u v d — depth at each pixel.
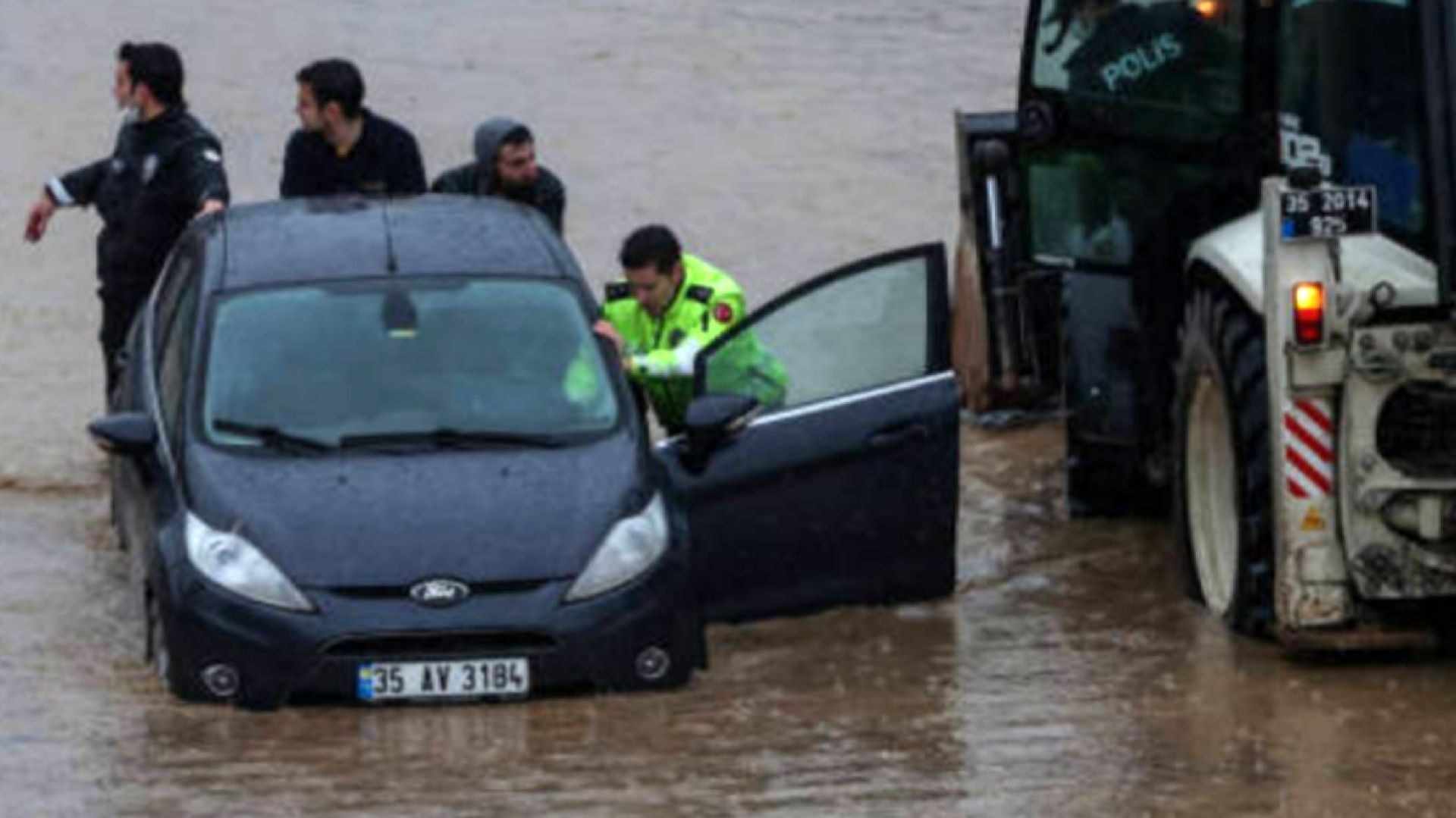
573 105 63.25
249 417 30.34
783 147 60.28
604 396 30.86
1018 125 36.09
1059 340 41.69
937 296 32.28
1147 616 32.22
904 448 32.28
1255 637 30.97
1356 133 30.64
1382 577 29.33
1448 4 28.70
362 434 30.19
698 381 31.88
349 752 27.02
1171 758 26.59
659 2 74.00
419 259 32.28
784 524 31.98
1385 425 29.52
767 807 25.22
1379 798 25.17
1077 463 36.84
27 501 38.16
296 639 28.33
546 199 36.84
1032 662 30.41
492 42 68.81
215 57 66.81
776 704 28.81
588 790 25.73
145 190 38.03
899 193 56.88
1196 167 33.97
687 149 59.91
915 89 65.50
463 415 30.44
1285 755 26.64
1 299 49.53
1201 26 33.69
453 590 28.48
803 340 32.06
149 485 30.44
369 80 64.88
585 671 28.77
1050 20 35.72
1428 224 29.62
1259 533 30.34
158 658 29.89
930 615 32.53
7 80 64.25
